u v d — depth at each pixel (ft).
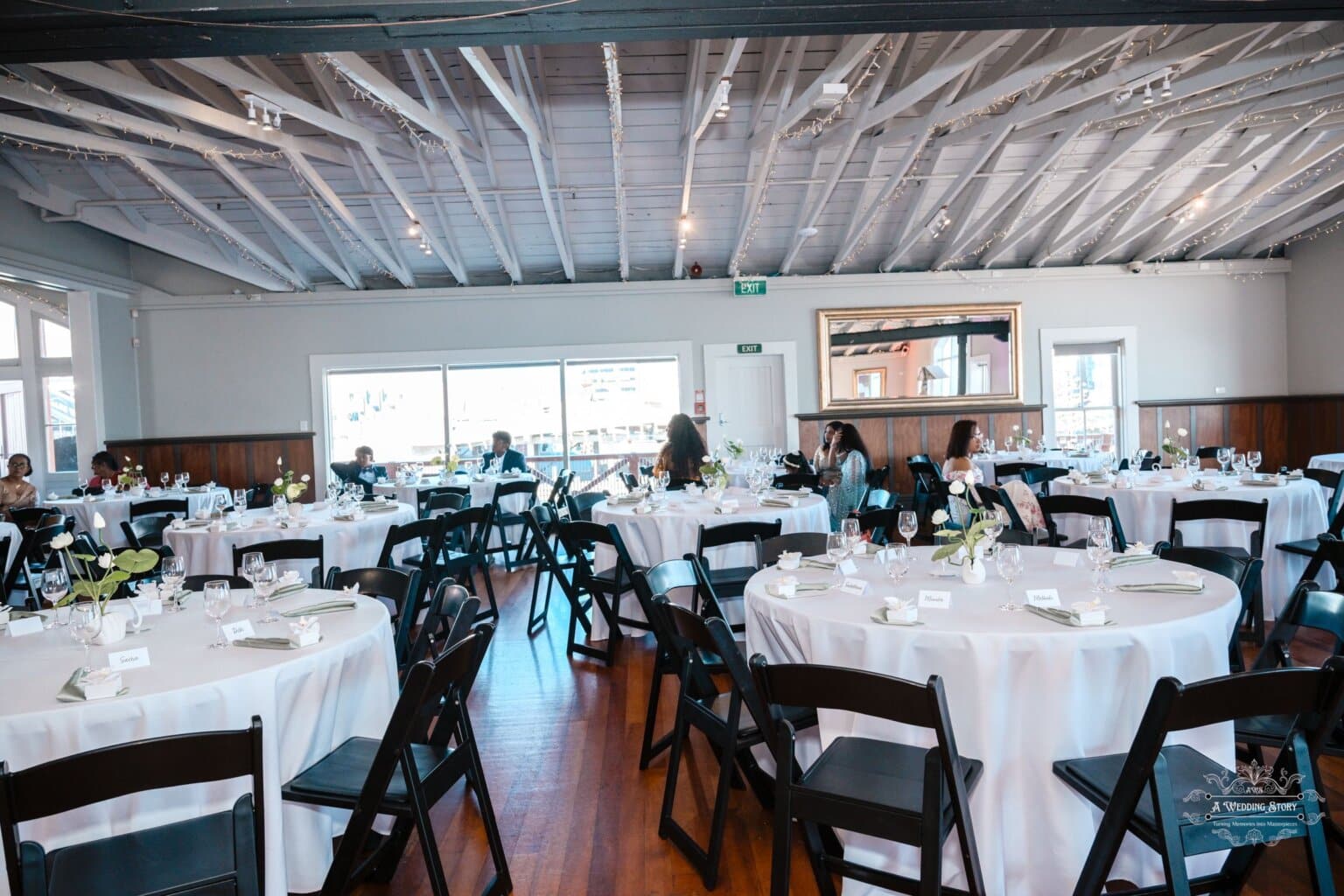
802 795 5.74
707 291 31.07
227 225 24.81
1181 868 5.11
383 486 24.06
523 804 9.05
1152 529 15.23
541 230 28.25
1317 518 14.98
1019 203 26.99
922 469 24.93
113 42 10.79
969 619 6.84
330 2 10.27
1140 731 5.07
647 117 22.88
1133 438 31.76
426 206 26.13
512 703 12.28
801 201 27.27
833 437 20.08
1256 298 31.81
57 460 31.91
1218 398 31.78
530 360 30.89
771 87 21.38
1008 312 31.35
